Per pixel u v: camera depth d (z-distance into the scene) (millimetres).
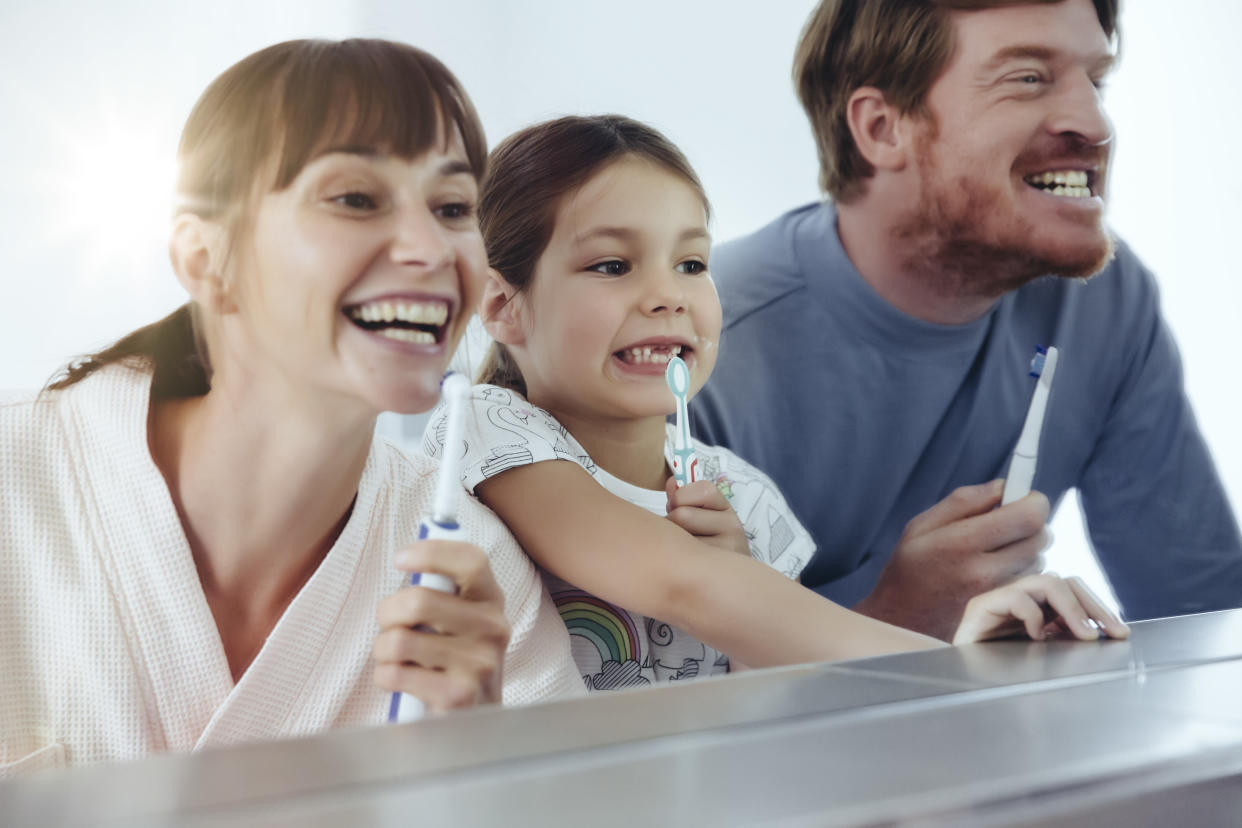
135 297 633
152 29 667
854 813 271
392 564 672
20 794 275
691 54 962
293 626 616
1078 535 1213
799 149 1032
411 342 642
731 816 265
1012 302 1132
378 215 631
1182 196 1247
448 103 660
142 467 588
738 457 1011
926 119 1067
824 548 1062
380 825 255
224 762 303
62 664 574
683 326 881
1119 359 1212
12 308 626
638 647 836
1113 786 304
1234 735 346
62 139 640
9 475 573
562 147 857
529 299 856
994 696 395
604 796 277
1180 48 1237
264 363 619
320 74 620
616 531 765
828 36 1021
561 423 879
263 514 625
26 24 635
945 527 1097
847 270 1045
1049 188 1125
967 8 1065
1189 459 1254
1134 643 548
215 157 610
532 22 857
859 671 445
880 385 1071
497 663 538
